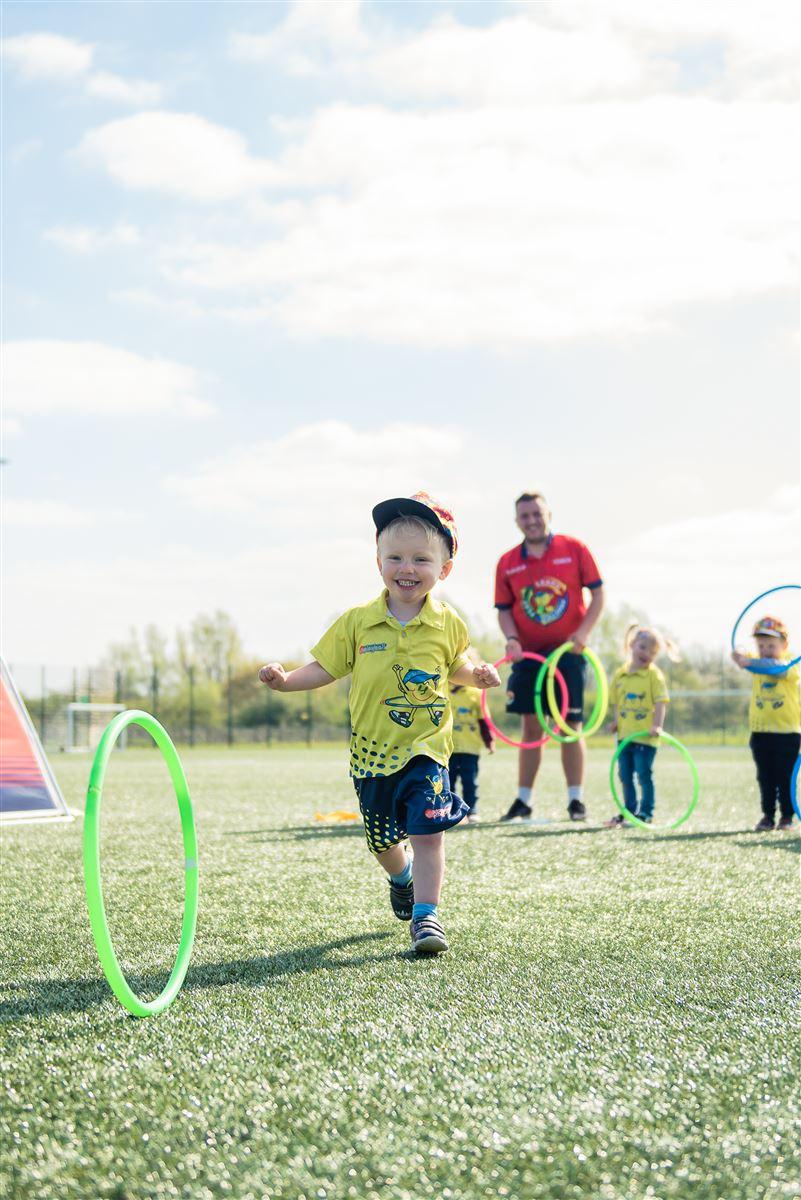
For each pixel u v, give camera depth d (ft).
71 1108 7.60
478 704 29.43
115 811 31.91
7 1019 9.69
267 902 15.88
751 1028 9.34
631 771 29.12
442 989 10.68
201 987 10.84
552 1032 9.24
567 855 21.06
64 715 129.90
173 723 149.48
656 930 13.66
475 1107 7.58
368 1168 6.65
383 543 13.25
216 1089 7.93
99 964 11.89
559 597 28.53
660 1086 7.98
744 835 25.08
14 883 17.75
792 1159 6.78
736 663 26.89
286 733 148.46
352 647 13.50
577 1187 6.41
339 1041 9.02
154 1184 6.48
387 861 13.75
